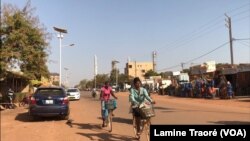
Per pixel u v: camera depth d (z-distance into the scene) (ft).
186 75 182.39
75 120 57.82
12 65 84.69
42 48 92.53
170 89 164.96
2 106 90.02
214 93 118.32
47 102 56.65
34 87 148.97
